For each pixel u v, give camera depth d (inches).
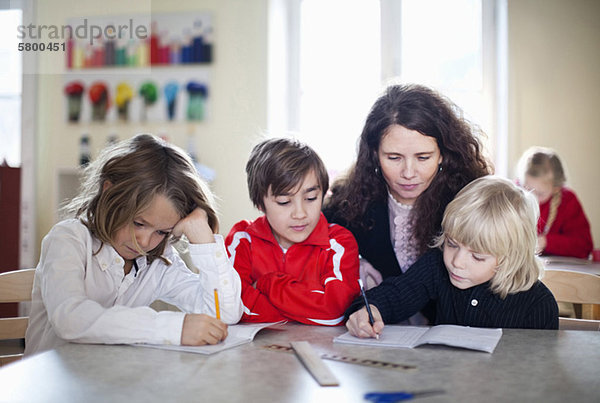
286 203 49.8
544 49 125.5
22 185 129.6
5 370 30.9
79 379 29.4
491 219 44.7
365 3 136.8
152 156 45.1
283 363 32.9
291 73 140.9
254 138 130.7
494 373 31.2
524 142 126.7
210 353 34.8
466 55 132.6
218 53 132.0
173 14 132.4
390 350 36.5
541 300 47.2
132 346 36.4
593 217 125.0
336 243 52.0
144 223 44.6
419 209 54.1
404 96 51.4
